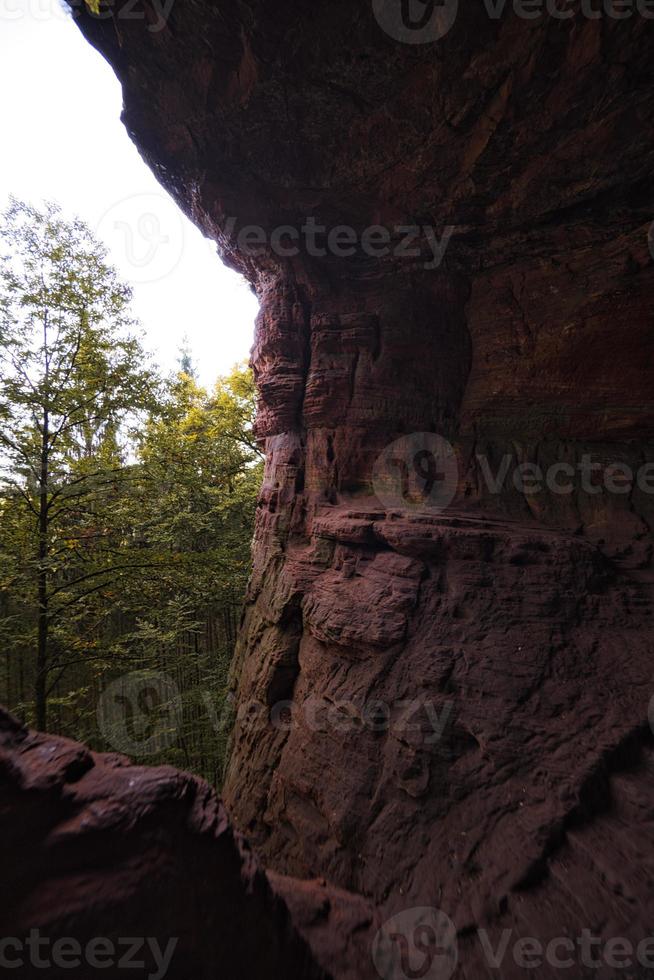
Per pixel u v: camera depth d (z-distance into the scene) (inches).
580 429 263.4
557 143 199.5
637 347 241.8
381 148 218.7
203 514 571.8
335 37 172.2
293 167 239.6
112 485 405.4
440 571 223.3
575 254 250.8
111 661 411.2
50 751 81.3
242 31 175.9
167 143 246.4
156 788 82.2
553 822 133.1
